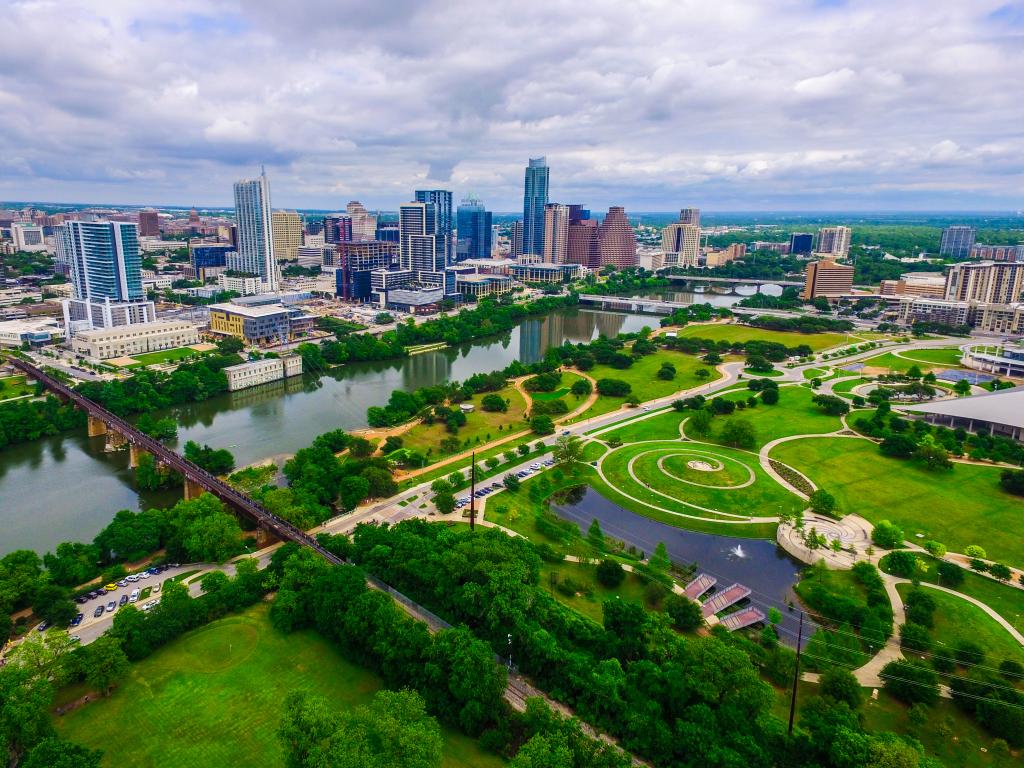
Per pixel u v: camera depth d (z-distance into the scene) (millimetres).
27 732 166375
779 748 169000
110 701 191625
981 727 187375
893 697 199125
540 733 167375
